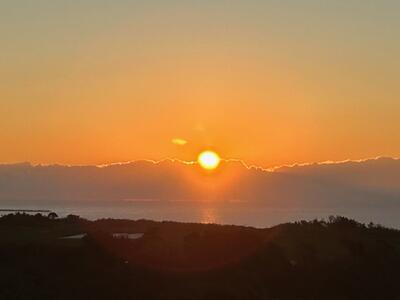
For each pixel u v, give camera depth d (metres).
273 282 49.84
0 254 48.19
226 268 50.12
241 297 45.03
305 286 50.25
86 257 48.53
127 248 51.00
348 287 51.22
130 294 43.22
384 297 50.84
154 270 47.66
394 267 57.56
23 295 40.50
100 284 43.66
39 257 47.94
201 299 43.59
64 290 42.22
